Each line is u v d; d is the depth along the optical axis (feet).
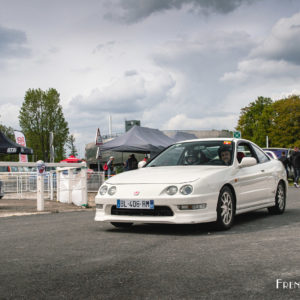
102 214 21.59
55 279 12.15
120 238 19.22
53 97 191.62
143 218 20.38
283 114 212.23
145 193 20.44
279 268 12.84
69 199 41.73
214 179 21.13
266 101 244.83
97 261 14.39
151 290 10.88
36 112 189.78
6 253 16.15
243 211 23.72
